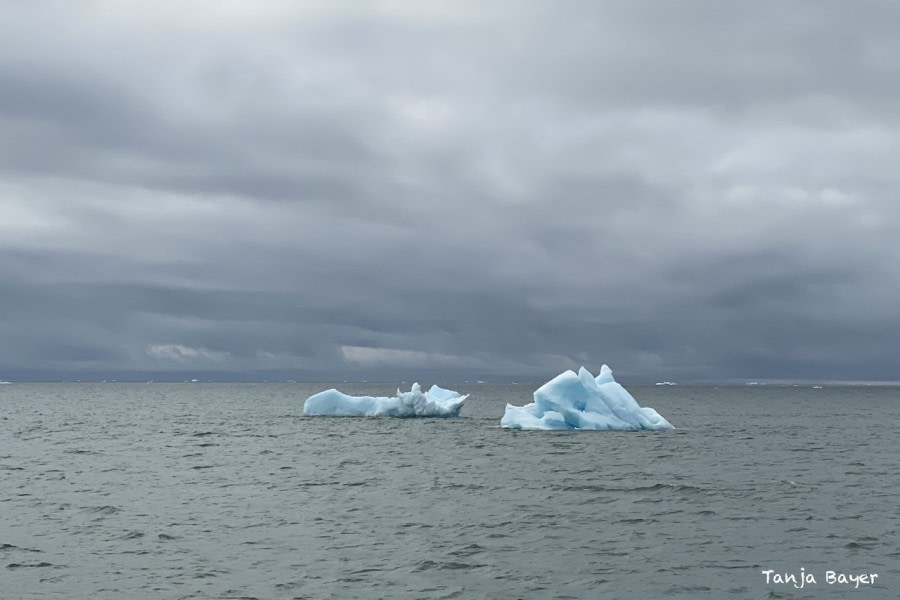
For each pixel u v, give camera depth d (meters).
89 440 53.41
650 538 21.61
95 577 17.83
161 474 34.75
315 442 50.47
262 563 18.98
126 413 91.81
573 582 17.61
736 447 47.25
